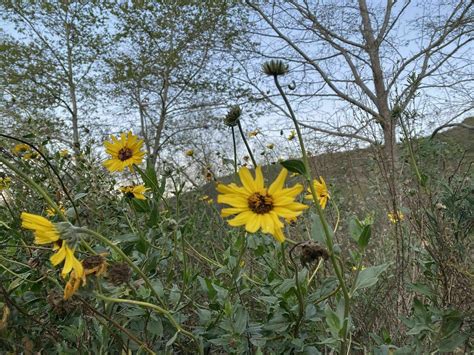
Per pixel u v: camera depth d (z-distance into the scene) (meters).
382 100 6.95
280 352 1.75
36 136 2.96
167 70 11.73
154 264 1.92
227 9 10.65
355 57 8.13
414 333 1.64
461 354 2.09
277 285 1.93
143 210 1.99
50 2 11.13
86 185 2.74
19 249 2.22
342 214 3.87
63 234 1.25
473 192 2.11
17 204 2.78
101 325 1.70
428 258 2.20
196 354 1.88
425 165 3.69
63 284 1.80
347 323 1.45
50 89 11.38
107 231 2.45
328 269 2.64
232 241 2.50
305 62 8.73
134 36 11.63
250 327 1.81
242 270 2.17
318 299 1.79
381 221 3.82
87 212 2.47
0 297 1.65
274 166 4.77
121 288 1.59
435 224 2.03
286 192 1.41
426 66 7.78
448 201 2.12
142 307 1.66
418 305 1.71
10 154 2.78
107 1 11.14
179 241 2.21
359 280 1.56
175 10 11.16
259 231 2.12
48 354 1.80
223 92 11.33
